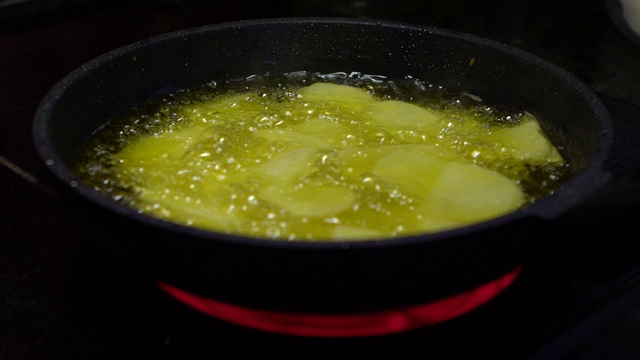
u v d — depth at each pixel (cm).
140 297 64
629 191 72
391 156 69
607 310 64
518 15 95
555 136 71
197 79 77
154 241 57
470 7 97
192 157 69
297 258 55
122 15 100
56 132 66
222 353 61
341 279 56
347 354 61
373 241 55
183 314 63
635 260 68
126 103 74
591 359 61
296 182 66
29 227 70
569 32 93
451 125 74
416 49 78
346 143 71
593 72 89
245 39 78
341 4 103
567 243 69
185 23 99
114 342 62
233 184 66
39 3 98
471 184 66
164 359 61
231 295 58
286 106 76
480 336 62
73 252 68
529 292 65
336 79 80
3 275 66
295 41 79
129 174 67
